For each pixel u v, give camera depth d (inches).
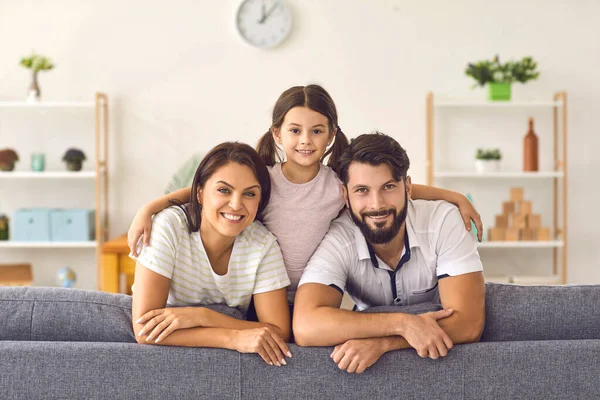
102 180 177.9
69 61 176.6
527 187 180.9
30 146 177.0
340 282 70.4
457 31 178.4
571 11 178.2
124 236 165.6
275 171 80.8
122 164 178.2
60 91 177.0
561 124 179.0
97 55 176.9
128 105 177.8
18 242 165.3
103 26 176.6
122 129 177.9
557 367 58.7
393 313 62.2
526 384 58.8
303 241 79.6
